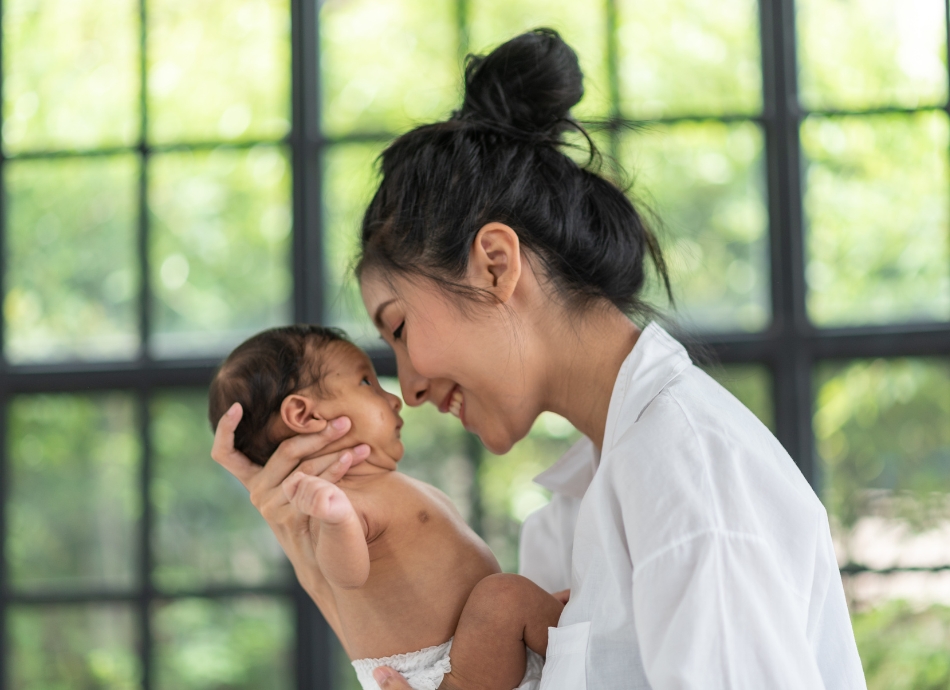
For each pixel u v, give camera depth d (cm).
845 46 247
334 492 91
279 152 254
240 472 107
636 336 91
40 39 258
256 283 253
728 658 66
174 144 255
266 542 248
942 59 245
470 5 251
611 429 83
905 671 232
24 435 250
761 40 247
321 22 255
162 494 249
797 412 238
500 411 93
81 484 250
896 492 238
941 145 244
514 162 90
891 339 238
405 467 243
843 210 246
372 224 94
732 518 71
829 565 78
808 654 69
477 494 242
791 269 241
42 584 248
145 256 254
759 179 246
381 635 99
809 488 80
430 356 90
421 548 102
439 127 94
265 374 109
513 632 94
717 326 243
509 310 89
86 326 256
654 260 105
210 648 246
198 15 257
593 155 99
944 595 235
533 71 95
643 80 247
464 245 87
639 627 70
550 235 89
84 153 257
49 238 257
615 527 78
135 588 247
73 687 246
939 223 244
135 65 258
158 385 249
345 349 113
